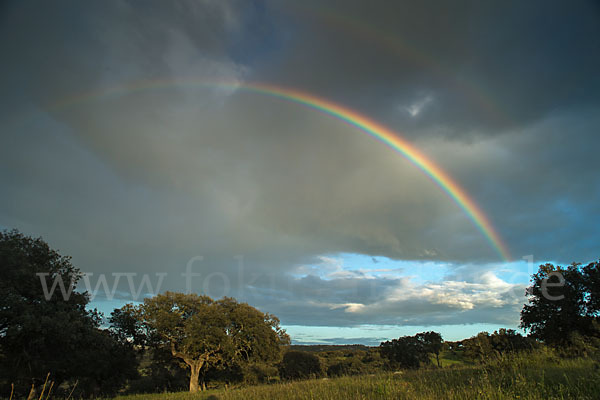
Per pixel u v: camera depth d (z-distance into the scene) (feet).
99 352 109.81
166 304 135.74
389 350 258.98
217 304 146.51
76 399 83.20
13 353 83.46
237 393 44.09
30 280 82.28
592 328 109.60
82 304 95.55
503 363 37.42
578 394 22.39
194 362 133.90
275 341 148.46
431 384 32.58
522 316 128.36
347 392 32.45
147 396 73.36
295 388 40.60
